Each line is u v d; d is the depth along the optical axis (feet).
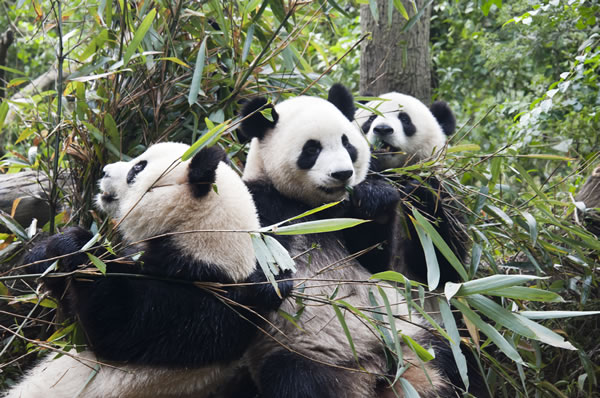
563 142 21.21
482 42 29.19
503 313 11.57
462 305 11.70
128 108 16.06
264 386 12.93
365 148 15.21
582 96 23.72
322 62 31.42
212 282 11.47
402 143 18.06
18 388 12.96
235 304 11.60
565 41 26.76
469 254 17.75
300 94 16.90
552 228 18.21
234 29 17.06
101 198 12.66
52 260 11.12
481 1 19.31
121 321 11.18
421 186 16.53
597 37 21.93
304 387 12.67
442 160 16.34
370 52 23.49
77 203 15.48
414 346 11.48
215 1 16.06
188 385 12.19
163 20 16.39
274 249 10.91
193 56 16.83
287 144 14.57
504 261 18.28
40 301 11.80
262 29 18.72
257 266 12.86
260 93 17.19
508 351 11.25
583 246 16.58
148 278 11.36
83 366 12.37
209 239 11.55
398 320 14.38
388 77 23.26
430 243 12.67
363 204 14.51
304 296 12.40
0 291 13.06
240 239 11.75
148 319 11.23
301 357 13.15
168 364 11.55
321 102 15.29
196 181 11.56
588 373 15.19
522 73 29.22
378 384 13.69
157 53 15.46
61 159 16.08
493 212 16.35
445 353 14.79
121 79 16.16
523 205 17.07
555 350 17.15
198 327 11.48
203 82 16.56
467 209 16.47
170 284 11.49
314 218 14.84
